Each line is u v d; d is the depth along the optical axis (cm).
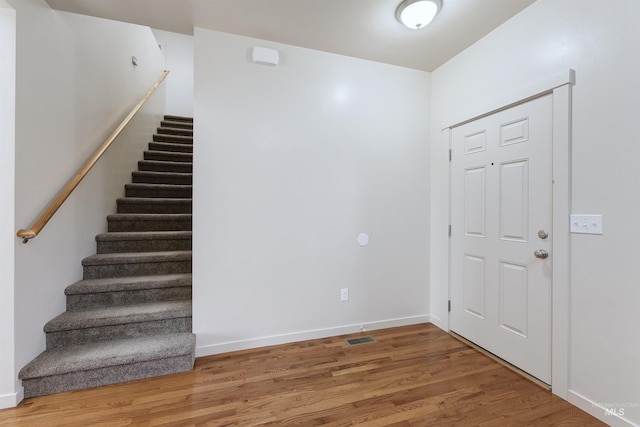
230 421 159
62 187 217
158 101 466
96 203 274
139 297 241
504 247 217
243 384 192
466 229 253
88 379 186
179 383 192
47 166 199
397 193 283
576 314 171
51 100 203
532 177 196
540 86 186
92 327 208
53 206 189
